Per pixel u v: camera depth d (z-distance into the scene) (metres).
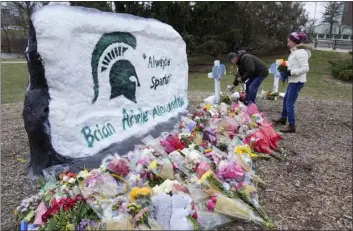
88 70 3.51
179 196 2.50
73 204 2.49
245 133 4.52
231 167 3.17
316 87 11.82
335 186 3.48
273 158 4.18
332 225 2.78
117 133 3.88
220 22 19.05
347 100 9.29
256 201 2.94
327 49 24.28
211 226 2.54
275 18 20.77
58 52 3.16
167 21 17.70
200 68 19.02
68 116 3.29
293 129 5.37
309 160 4.18
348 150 4.66
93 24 3.54
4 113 6.95
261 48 20.70
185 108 5.83
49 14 3.15
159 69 4.91
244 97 6.58
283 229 2.68
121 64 4.00
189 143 3.85
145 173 2.96
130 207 2.35
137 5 17.58
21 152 4.23
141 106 4.43
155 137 4.39
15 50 30.39
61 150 3.21
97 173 2.84
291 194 3.27
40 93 3.16
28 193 3.12
